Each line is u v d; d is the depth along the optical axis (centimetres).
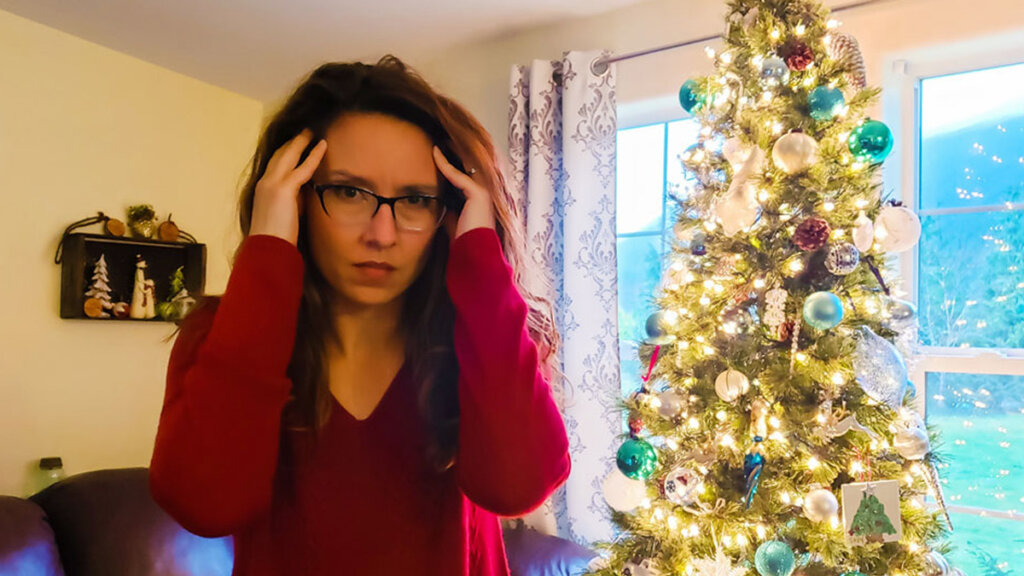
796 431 132
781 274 137
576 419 235
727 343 144
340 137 66
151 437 291
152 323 292
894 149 205
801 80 141
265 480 61
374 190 65
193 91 307
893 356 125
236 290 62
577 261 238
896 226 132
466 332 68
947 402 201
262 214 65
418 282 75
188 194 304
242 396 60
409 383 72
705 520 138
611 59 235
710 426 141
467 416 67
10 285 245
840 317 125
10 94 244
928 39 193
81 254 257
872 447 133
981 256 199
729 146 147
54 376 258
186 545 207
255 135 335
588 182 239
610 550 160
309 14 244
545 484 67
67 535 199
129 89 281
